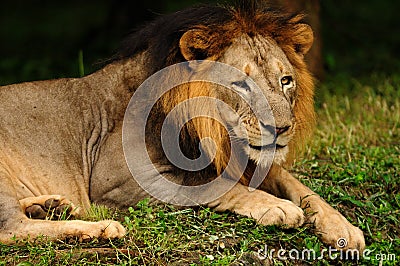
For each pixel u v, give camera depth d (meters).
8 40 26.69
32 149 10.68
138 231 9.88
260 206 10.21
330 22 23.83
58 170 10.71
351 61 22.16
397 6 27.09
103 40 23.58
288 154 10.98
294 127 9.99
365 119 16.03
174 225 10.12
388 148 14.10
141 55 10.90
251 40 10.20
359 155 13.69
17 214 9.90
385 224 11.32
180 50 10.18
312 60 17.78
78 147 10.88
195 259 9.42
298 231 10.27
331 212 10.61
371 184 12.33
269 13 10.59
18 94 10.95
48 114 10.91
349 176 12.44
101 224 9.72
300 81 10.72
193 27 10.19
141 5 23.72
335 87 18.55
